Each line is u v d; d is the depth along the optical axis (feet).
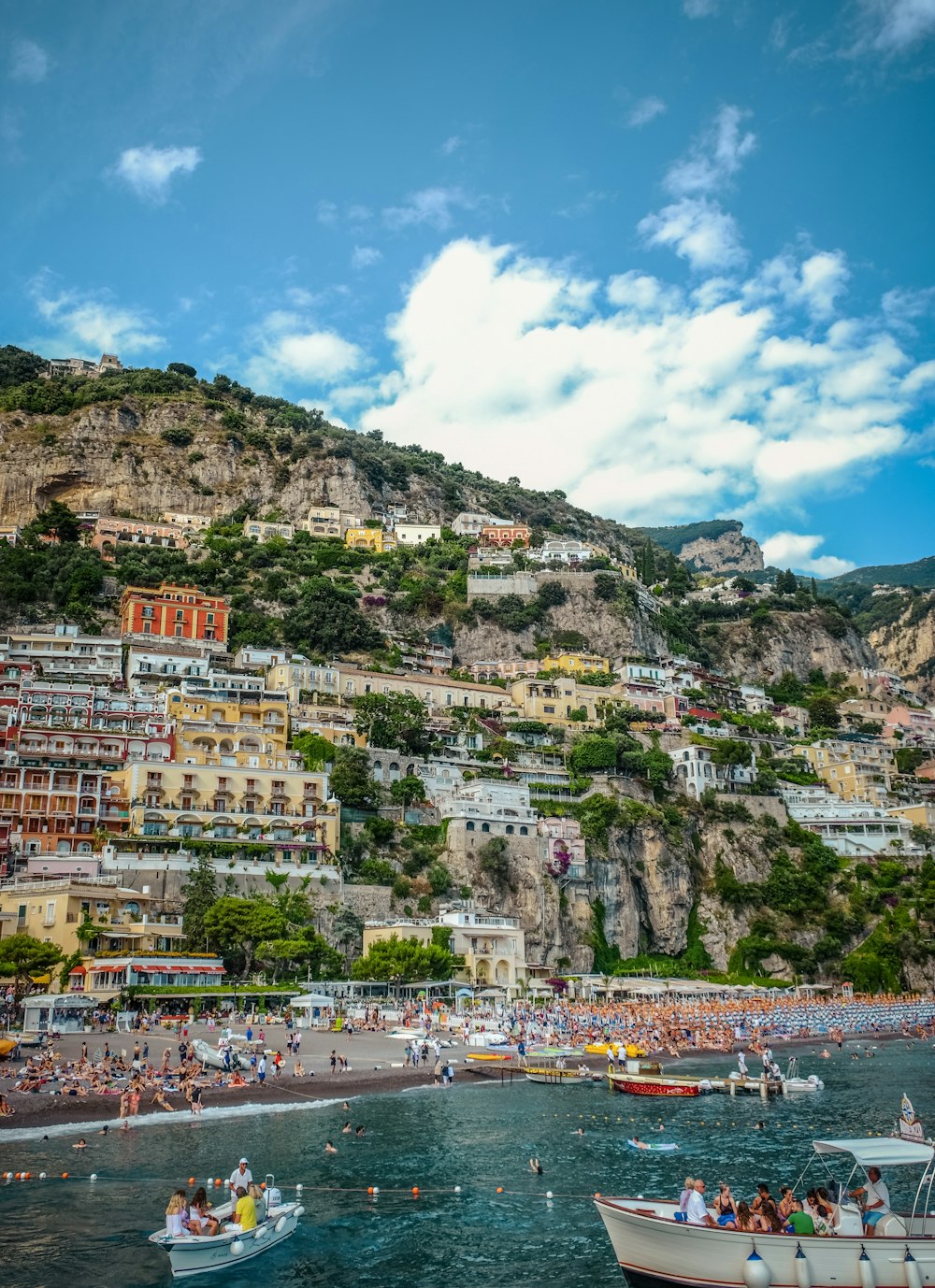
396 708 604.08
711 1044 378.94
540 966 491.31
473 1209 163.94
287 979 399.85
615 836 564.71
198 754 511.40
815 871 611.06
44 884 383.65
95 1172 176.76
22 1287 129.49
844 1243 120.78
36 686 547.08
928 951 561.43
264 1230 144.15
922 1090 288.10
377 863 479.82
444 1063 300.61
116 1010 333.62
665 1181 180.75
